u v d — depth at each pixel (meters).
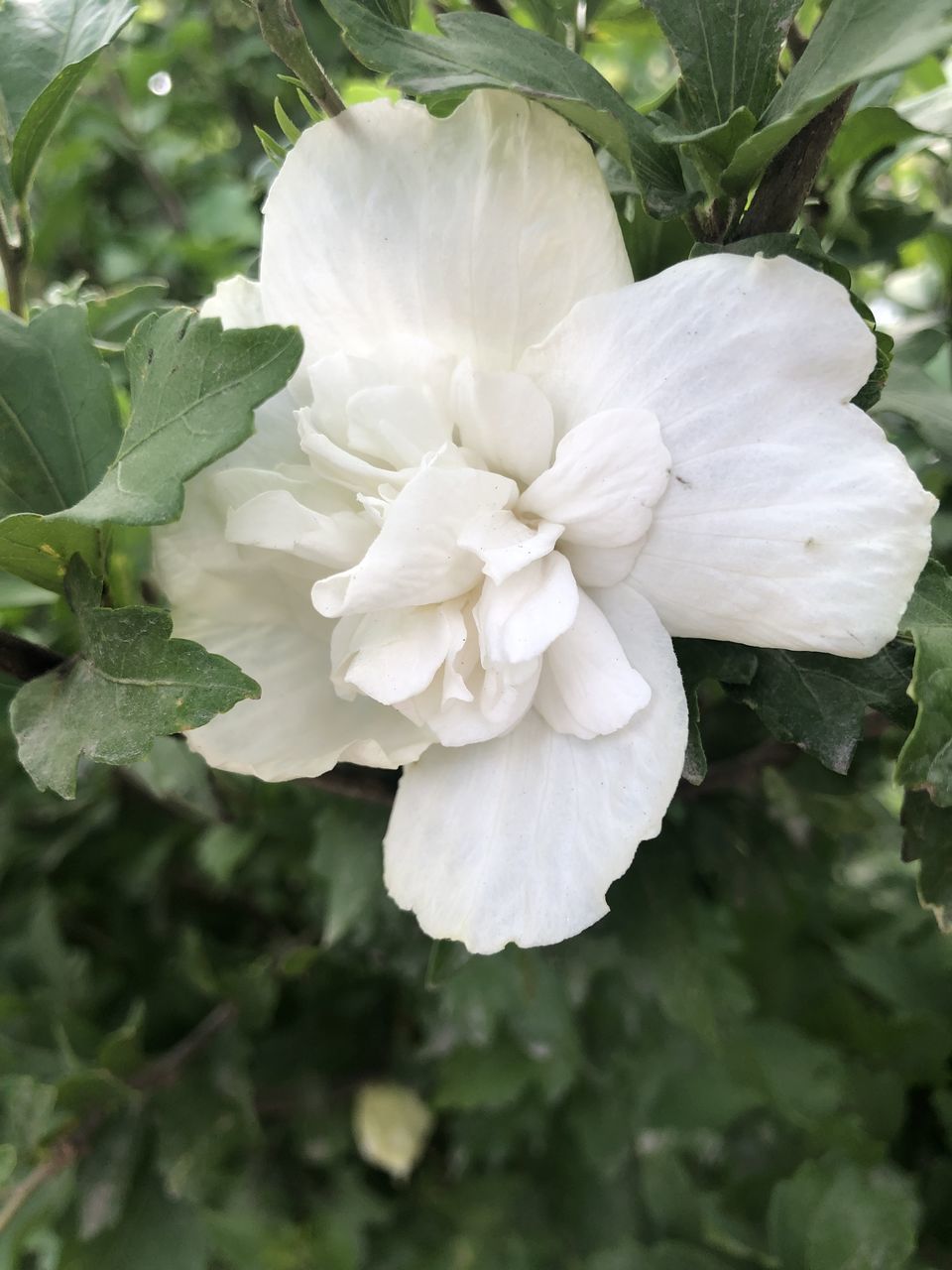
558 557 0.11
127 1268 0.21
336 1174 0.33
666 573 0.11
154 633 0.11
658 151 0.12
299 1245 0.30
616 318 0.11
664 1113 0.30
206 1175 0.22
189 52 0.38
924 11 0.10
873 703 0.12
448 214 0.11
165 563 0.12
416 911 0.12
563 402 0.11
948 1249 0.23
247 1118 0.23
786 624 0.11
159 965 0.31
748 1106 0.29
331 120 0.11
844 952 0.26
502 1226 0.32
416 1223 0.33
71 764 0.11
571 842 0.12
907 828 0.13
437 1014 0.28
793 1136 0.28
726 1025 0.25
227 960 0.30
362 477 0.11
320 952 0.25
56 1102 0.21
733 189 0.12
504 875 0.12
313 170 0.11
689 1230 0.24
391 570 0.11
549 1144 0.33
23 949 0.28
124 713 0.11
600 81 0.11
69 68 0.13
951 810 0.12
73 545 0.12
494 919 0.12
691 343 0.10
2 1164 0.20
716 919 0.26
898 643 0.12
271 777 0.12
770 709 0.12
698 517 0.11
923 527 0.10
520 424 0.11
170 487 0.10
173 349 0.10
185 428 0.10
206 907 0.33
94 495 0.10
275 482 0.12
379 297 0.12
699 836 0.20
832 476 0.10
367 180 0.11
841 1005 0.27
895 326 0.21
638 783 0.11
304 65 0.12
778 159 0.12
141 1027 0.23
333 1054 0.31
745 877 0.20
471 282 0.11
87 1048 0.24
